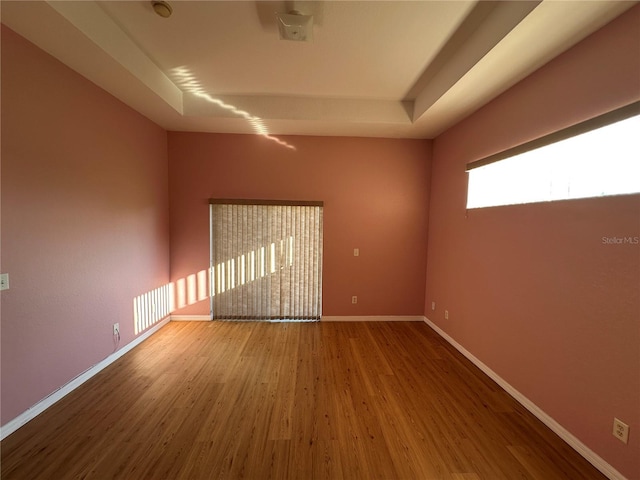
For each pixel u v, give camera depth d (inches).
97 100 100.0
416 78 110.8
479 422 80.5
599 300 65.2
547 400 79.3
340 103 130.5
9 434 72.3
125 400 87.7
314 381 100.2
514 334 92.4
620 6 58.9
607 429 63.2
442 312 141.8
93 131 98.6
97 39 76.5
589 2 58.2
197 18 79.3
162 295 147.3
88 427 75.7
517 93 92.4
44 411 81.6
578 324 70.4
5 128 70.8
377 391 94.7
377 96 127.4
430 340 137.1
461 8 73.7
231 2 73.0
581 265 69.7
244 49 93.6
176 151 150.3
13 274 73.2
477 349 112.5
